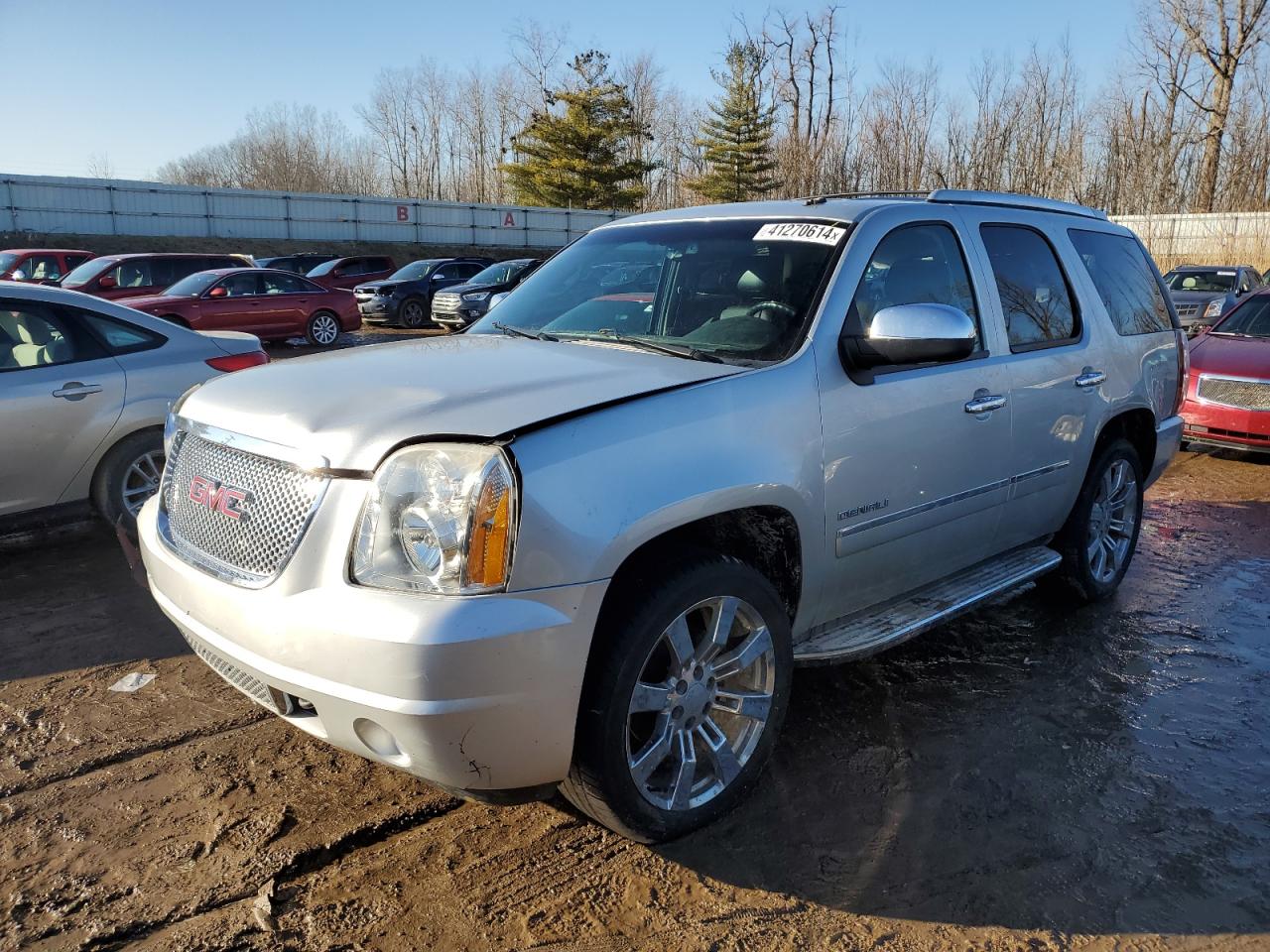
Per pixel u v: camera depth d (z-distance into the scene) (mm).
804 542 2947
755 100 53156
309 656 2266
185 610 2648
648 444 2492
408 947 2326
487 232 42656
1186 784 3143
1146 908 2537
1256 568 5422
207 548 2633
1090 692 3801
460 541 2207
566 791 2588
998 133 44344
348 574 2270
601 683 2416
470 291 18703
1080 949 2385
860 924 2449
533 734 2297
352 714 2246
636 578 2533
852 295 3176
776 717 2922
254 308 16484
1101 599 4816
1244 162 39000
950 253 3650
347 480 2322
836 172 48500
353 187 74188
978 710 3625
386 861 2664
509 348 3145
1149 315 4859
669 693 2623
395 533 2250
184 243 34594
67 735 3287
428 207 40844
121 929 2363
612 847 2746
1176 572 5332
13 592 4641
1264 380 7918
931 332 2934
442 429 2312
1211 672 4012
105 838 2725
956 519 3572
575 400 2486
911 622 3385
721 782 2803
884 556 3307
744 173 54406
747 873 2637
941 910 2508
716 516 2807
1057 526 4336
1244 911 2533
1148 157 40625
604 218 46188
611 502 2365
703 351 3074
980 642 4285
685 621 2611
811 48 57719
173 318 15375
